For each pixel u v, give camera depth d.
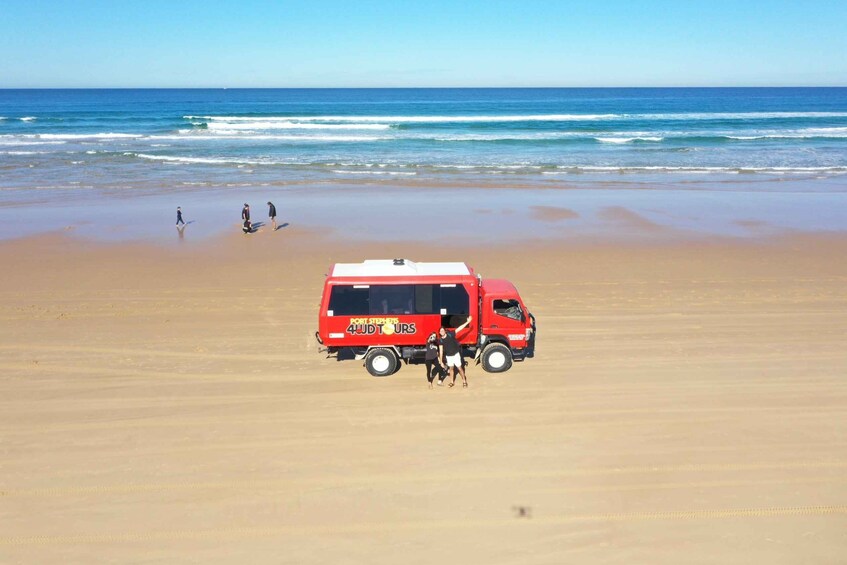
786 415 11.33
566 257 21.55
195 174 39.53
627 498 9.16
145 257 21.69
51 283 19.02
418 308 12.94
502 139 54.81
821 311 16.50
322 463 10.05
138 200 31.86
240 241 23.81
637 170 40.88
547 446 10.45
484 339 13.26
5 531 8.56
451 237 24.22
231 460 10.12
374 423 11.23
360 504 9.08
